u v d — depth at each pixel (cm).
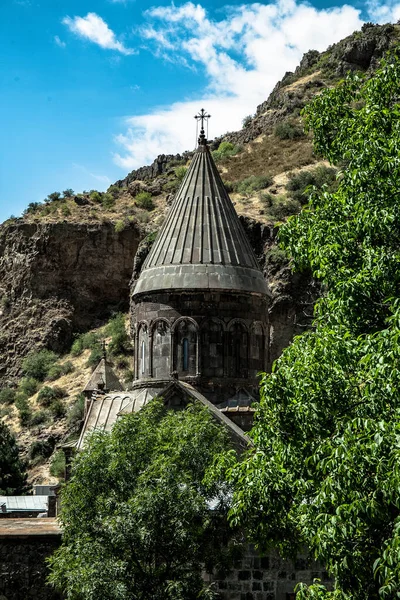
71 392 9044
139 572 2528
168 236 3984
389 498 1620
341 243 2100
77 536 2567
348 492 1688
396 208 2016
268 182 9931
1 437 7450
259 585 2894
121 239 10331
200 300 3822
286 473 1964
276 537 2212
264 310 3947
